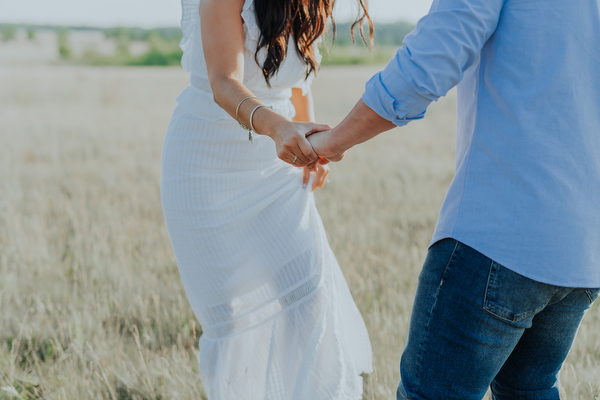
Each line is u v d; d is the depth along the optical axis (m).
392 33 59.53
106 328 3.36
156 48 58.38
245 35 2.11
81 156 8.63
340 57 53.03
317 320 2.19
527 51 1.47
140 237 4.84
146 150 9.16
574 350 2.96
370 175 7.18
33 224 4.92
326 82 27.89
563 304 1.66
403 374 1.73
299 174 2.37
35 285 3.85
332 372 2.17
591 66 1.48
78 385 2.75
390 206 5.76
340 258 4.29
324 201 5.94
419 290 1.68
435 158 8.48
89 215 5.44
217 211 2.21
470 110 1.60
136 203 5.81
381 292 3.77
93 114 14.59
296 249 2.25
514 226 1.49
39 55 59.94
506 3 1.48
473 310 1.56
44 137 10.28
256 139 2.20
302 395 2.10
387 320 3.24
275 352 2.25
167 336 3.28
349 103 17.45
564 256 1.48
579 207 1.47
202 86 2.20
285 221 2.28
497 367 1.62
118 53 58.97
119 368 2.91
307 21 2.14
